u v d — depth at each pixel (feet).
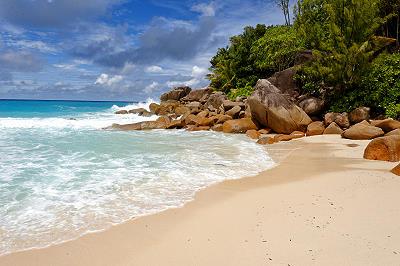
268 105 61.67
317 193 24.48
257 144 50.19
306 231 17.56
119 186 26.99
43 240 17.54
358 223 18.24
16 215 20.89
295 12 91.76
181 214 21.07
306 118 61.72
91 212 21.42
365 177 28.53
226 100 90.79
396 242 15.81
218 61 132.46
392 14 70.54
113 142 50.55
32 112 109.70
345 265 13.99
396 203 21.31
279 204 22.36
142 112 109.40
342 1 69.26
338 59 65.00
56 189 26.12
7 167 32.96
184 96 147.74
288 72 82.07
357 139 50.52
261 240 16.83
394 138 35.88
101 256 15.84
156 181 28.60
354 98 63.72
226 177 30.40
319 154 40.96
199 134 63.10
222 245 16.56
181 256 15.64
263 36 113.70
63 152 41.19
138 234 18.19
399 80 61.52
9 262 15.33
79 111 122.21
